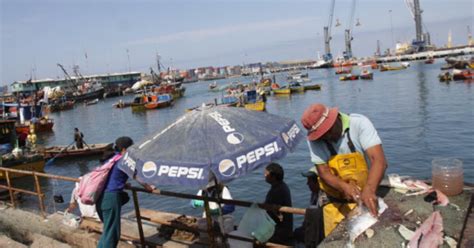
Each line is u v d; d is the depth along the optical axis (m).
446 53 162.25
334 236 2.55
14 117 51.38
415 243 2.26
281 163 19.52
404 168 17.72
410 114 32.59
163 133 4.20
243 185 16.52
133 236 6.08
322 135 3.02
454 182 2.77
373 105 41.56
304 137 4.29
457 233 2.28
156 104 65.88
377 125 29.12
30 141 27.20
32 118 49.97
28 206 15.16
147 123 49.97
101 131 47.03
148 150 3.98
